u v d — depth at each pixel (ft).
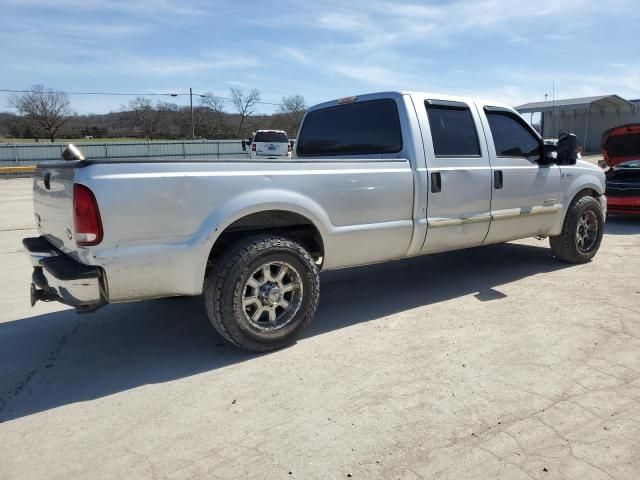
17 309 16.01
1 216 37.45
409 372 11.03
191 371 11.43
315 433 8.87
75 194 10.07
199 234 11.05
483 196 16.16
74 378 11.25
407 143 14.62
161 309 15.87
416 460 8.07
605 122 105.29
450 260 21.39
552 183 18.30
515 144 17.42
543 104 94.43
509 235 17.47
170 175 10.69
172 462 8.18
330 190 12.81
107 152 100.27
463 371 11.00
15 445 8.73
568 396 9.87
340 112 16.99
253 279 11.85
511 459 8.03
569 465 7.85
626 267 19.54
